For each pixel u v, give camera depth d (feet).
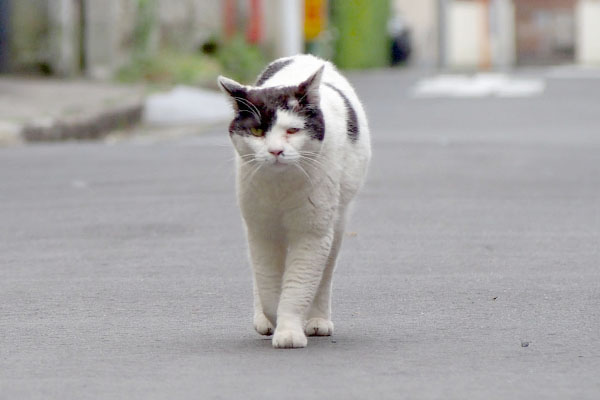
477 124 91.76
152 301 35.53
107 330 31.96
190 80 114.62
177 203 53.06
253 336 31.14
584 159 68.18
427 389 25.54
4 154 68.64
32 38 112.57
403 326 32.07
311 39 115.14
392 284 37.47
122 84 108.37
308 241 29.37
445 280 38.04
